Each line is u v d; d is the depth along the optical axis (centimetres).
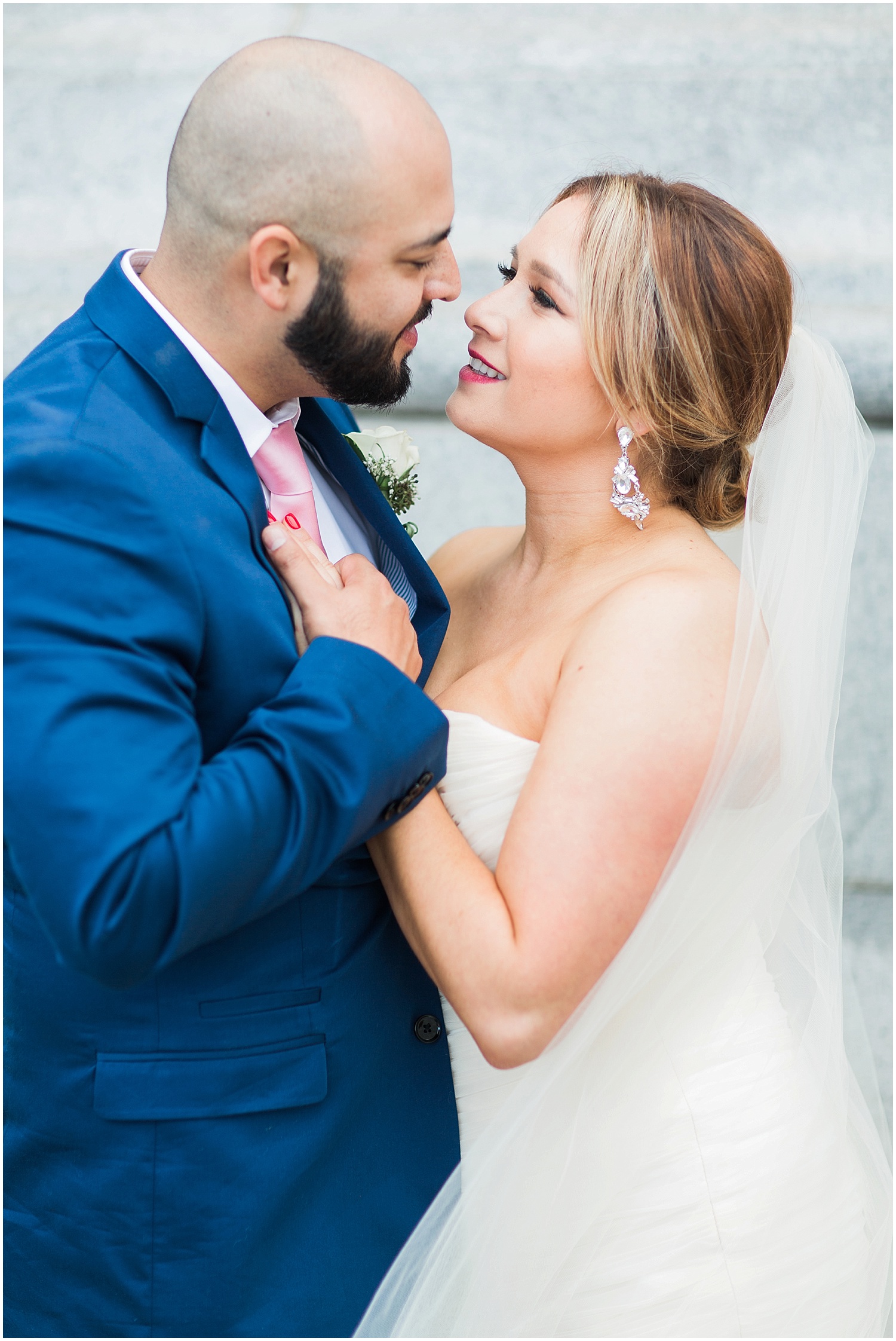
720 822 148
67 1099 140
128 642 115
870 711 297
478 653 180
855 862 301
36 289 310
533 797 139
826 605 169
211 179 135
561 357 159
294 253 136
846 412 177
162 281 143
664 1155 149
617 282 155
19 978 141
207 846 112
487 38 325
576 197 164
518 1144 144
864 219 304
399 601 143
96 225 315
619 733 139
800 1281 151
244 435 148
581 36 323
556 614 167
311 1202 146
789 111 311
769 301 162
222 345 143
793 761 160
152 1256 139
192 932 115
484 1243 144
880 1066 298
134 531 121
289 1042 142
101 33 337
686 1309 146
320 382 148
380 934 153
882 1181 178
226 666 130
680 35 322
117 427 131
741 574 157
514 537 206
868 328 286
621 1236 146
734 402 163
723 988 160
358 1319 148
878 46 318
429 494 301
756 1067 157
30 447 124
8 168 320
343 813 124
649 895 138
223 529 133
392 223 136
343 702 125
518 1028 135
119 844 108
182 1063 138
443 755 139
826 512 172
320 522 170
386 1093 154
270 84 133
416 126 136
